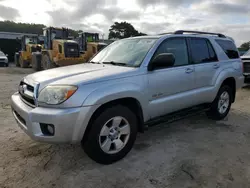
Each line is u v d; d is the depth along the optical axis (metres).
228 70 4.68
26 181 2.61
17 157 3.13
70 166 2.93
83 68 3.37
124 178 2.68
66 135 2.57
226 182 2.61
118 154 3.03
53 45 14.46
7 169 2.84
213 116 4.75
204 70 4.15
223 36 5.03
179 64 3.75
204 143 3.67
